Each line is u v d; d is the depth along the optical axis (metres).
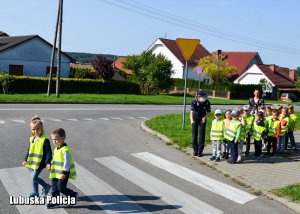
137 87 50.69
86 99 33.59
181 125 17.92
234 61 79.62
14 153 11.18
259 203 8.09
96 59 50.09
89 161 10.87
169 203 7.80
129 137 15.17
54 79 41.69
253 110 14.53
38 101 29.25
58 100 30.84
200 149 11.90
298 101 66.12
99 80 46.44
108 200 7.78
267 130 12.68
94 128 17.23
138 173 9.91
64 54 51.00
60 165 7.25
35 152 7.43
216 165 10.95
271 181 9.55
